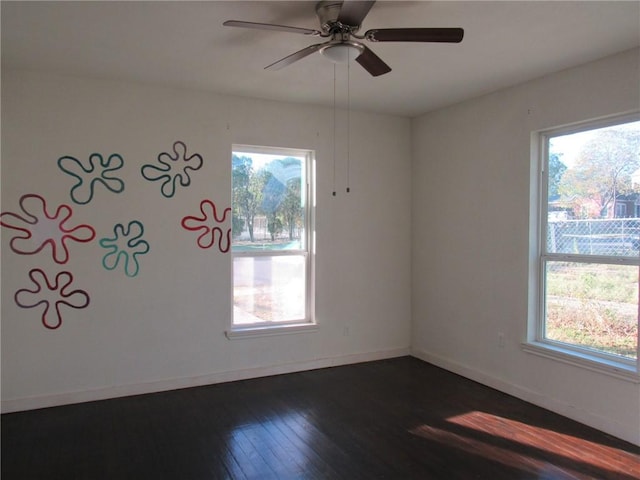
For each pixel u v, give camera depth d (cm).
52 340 345
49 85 340
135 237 367
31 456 274
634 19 250
